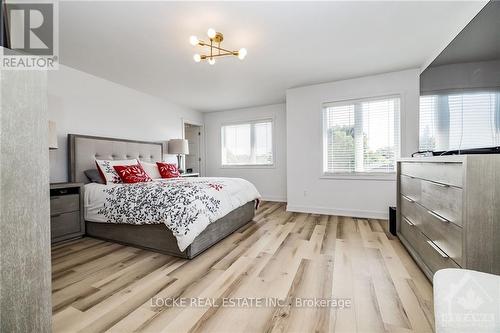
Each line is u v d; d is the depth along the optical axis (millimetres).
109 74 3396
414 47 2623
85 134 3328
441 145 2250
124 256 2189
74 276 1804
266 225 3229
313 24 2170
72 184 2629
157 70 3250
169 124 4863
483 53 1676
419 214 2000
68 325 1261
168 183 2773
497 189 1199
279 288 1618
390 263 1997
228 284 1675
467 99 1864
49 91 2949
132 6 1885
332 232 2883
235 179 3336
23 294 809
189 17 2043
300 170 4078
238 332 1206
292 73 3398
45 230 870
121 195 2482
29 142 828
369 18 2084
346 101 3717
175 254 2168
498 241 1199
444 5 1895
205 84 3852
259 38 2412
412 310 1369
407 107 3305
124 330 1225
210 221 2207
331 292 1563
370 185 3609
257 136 5473
